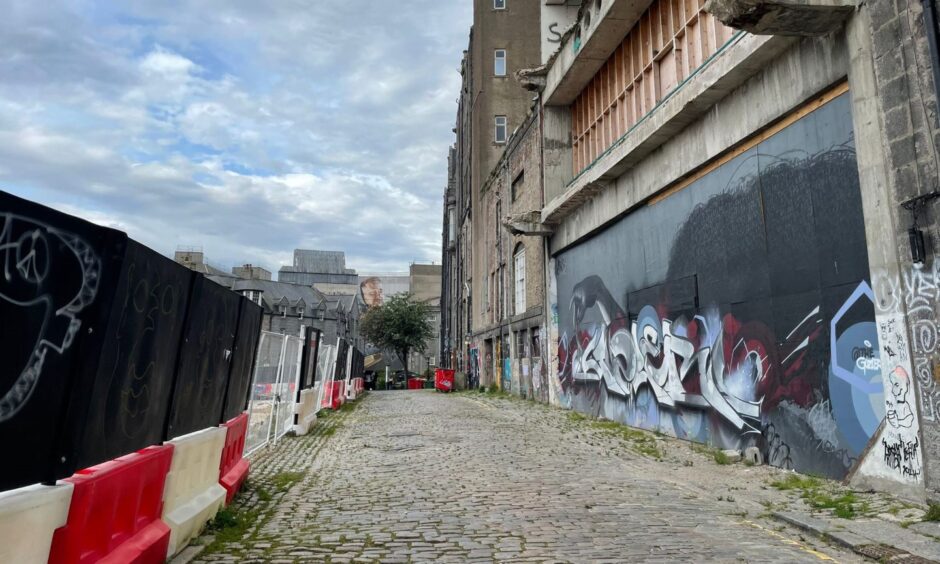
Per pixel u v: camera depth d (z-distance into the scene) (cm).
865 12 688
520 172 2411
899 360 639
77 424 312
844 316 737
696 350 1100
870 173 679
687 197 1135
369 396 3069
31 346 282
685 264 1141
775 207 876
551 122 1859
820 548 495
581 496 680
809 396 798
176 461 472
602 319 1568
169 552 442
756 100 907
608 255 1531
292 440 1169
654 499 673
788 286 845
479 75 3559
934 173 596
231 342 620
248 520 570
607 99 1557
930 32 593
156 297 400
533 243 2241
